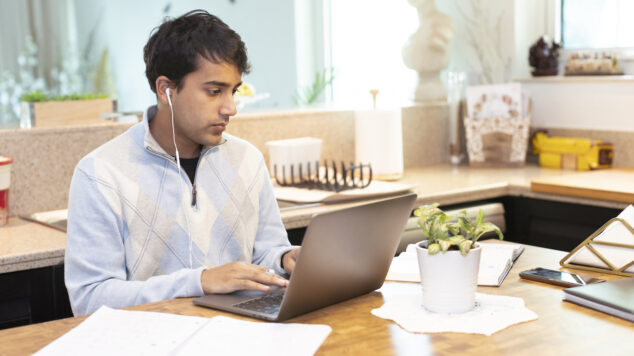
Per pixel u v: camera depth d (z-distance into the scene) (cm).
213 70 143
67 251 146
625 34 287
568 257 139
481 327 106
